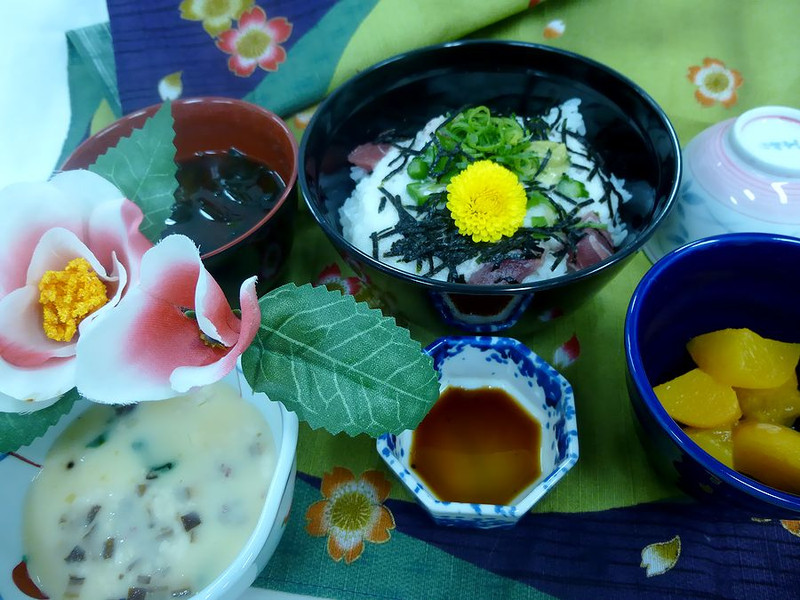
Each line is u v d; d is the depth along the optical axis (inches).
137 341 6.0
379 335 6.8
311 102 14.6
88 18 14.4
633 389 8.5
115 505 8.5
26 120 13.9
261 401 8.7
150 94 14.1
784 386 10.2
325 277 12.8
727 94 15.0
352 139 12.8
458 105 13.6
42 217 6.7
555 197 12.4
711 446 9.5
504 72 12.7
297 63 14.2
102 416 9.2
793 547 9.4
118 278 6.8
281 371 6.7
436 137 12.9
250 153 12.9
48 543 8.3
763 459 9.2
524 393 11.0
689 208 12.1
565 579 9.3
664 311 10.0
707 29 15.4
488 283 11.1
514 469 10.2
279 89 14.2
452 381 11.3
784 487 9.2
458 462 10.3
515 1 14.5
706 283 10.0
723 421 9.7
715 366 10.1
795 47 15.0
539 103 13.3
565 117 13.1
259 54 14.0
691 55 15.4
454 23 14.4
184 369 6.0
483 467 10.2
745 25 15.3
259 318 6.2
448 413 10.9
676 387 10.0
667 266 9.2
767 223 11.1
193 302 6.4
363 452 10.6
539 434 10.6
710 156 11.8
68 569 8.1
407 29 14.2
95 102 14.6
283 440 7.7
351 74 14.3
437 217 11.8
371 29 14.1
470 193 11.0
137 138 8.3
